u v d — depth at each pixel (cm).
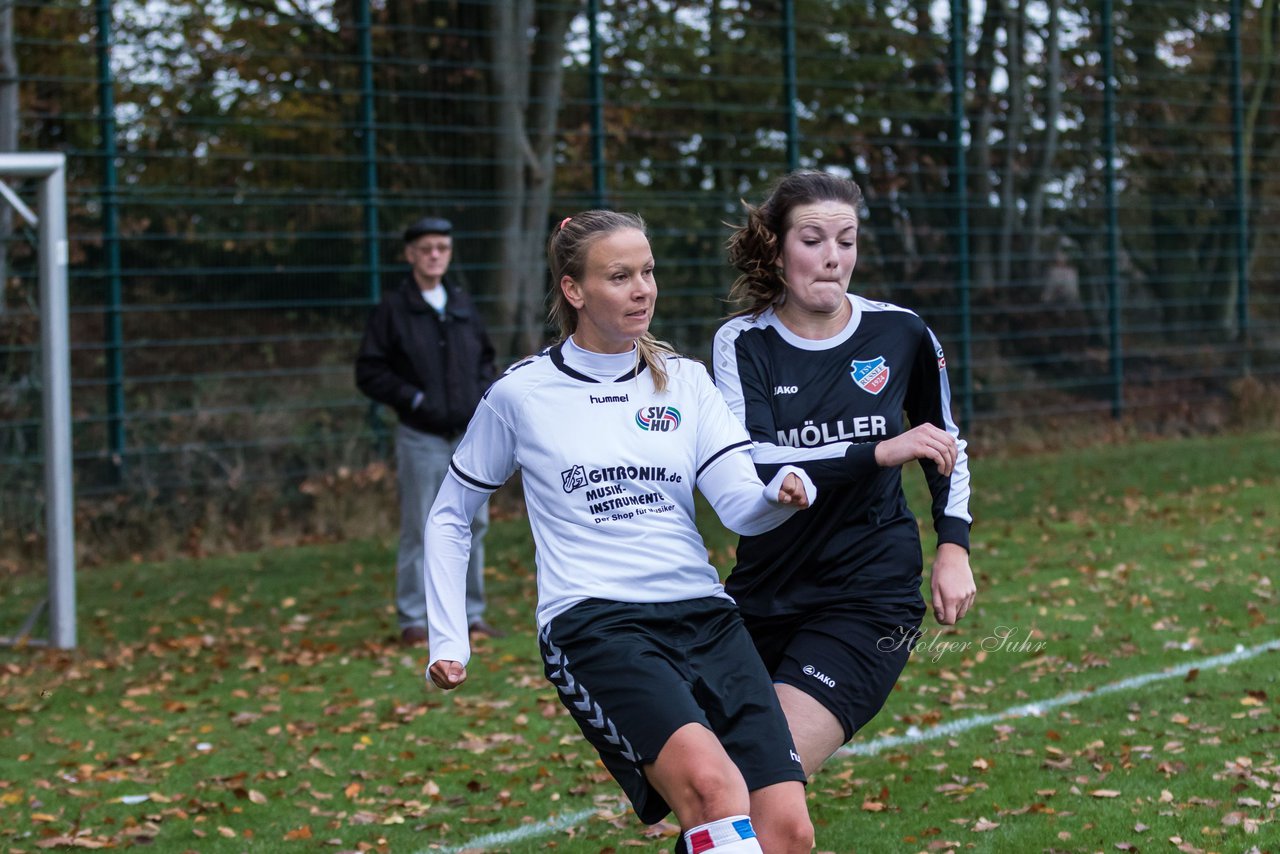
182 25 2762
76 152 2492
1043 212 3572
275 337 2669
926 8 3453
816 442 840
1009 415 3472
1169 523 2388
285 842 1066
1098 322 3628
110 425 2502
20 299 2464
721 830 665
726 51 3206
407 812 1123
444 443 1728
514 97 2869
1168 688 1362
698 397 781
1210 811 1011
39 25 2683
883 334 858
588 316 771
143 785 1216
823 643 813
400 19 2838
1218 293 3847
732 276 3156
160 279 2572
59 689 1561
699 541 773
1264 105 3944
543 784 1180
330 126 2723
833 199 838
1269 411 3753
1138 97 3738
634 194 3062
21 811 1151
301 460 2656
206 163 2709
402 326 1706
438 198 2816
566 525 755
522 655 1636
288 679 1573
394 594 2061
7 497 2370
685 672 729
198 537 2470
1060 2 3572
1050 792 1072
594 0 2931
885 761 1194
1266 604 1717
